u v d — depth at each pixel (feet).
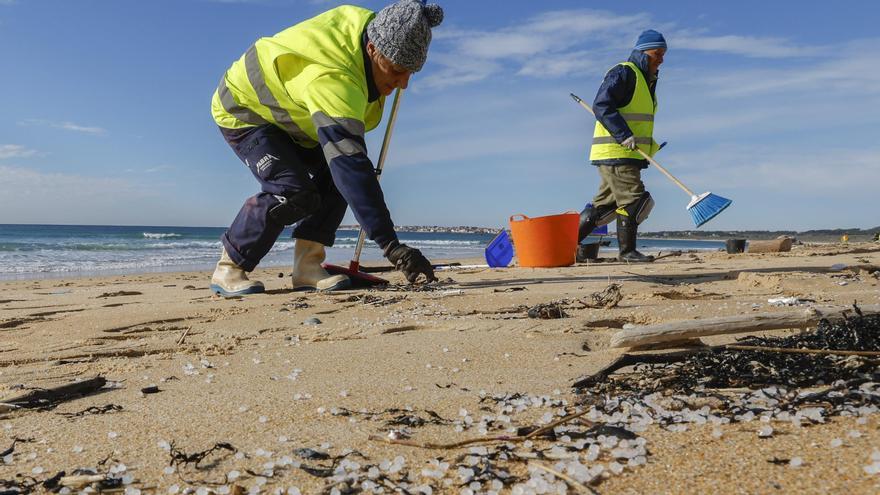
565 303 12.34
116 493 4.29
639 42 24.49
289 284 21.53
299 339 9.97
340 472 4.42
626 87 24.13
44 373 8.01
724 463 4.13
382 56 13.42
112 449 5.11
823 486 3.74
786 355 6.37
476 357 7.98
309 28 13.73
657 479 3.99
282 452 4.88
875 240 65.36
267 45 14.05
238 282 16.26
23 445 5.28
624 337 7.30
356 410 5.91
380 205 12.94
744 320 7.25
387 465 4.48
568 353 8.00
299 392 6.62
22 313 14.62
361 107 13.30
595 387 6.12
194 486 4.33
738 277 16.76
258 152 15.06
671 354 6.81
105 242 93.30
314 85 13.15
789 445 4.33
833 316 7.31
